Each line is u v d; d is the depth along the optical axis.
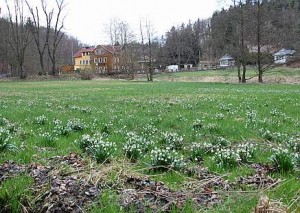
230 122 12.07
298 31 58.47
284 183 5.21
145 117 13.70
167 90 36.12
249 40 58.06
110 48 124.69
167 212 4.33
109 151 6.65
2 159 6.43
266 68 58.41
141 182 5.27
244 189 5.12
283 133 9.95
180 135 9.70
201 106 18.27
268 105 18.31
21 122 12.24
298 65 78.00
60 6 82.00
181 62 148.62
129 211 4.29
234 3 57.81
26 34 87.06
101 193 4.78
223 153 6.62
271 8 57.59
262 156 7.21
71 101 23.02
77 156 6.78
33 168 5.81
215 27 67.19
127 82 66.00
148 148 7.76
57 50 118.75
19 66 87.50
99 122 12.18
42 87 46.91
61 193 4.76
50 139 8.26
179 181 5.50
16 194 4.77
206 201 4.65
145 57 89.94
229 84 52.03
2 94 32.44
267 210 4.07
